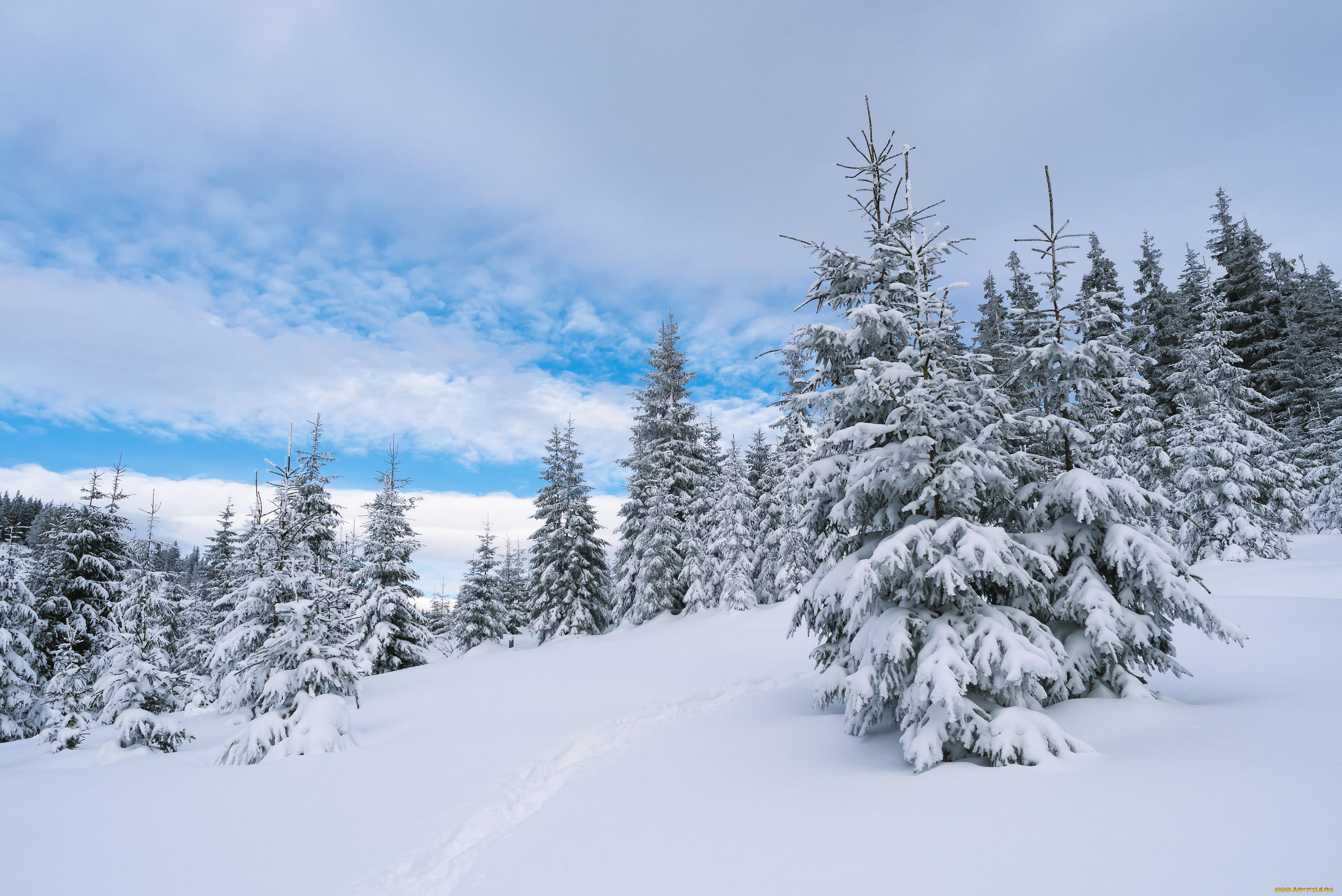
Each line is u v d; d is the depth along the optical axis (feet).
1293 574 63.16
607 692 46.88
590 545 123.44
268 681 41.55
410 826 22.72
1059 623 27.99
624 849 17.52
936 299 29.48
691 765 26.66
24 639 64.08
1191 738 19.49
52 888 18.93
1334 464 96.32
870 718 26.66
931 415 25.49
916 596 24.84
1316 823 12.35
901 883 12.59
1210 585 66.39
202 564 154.81
